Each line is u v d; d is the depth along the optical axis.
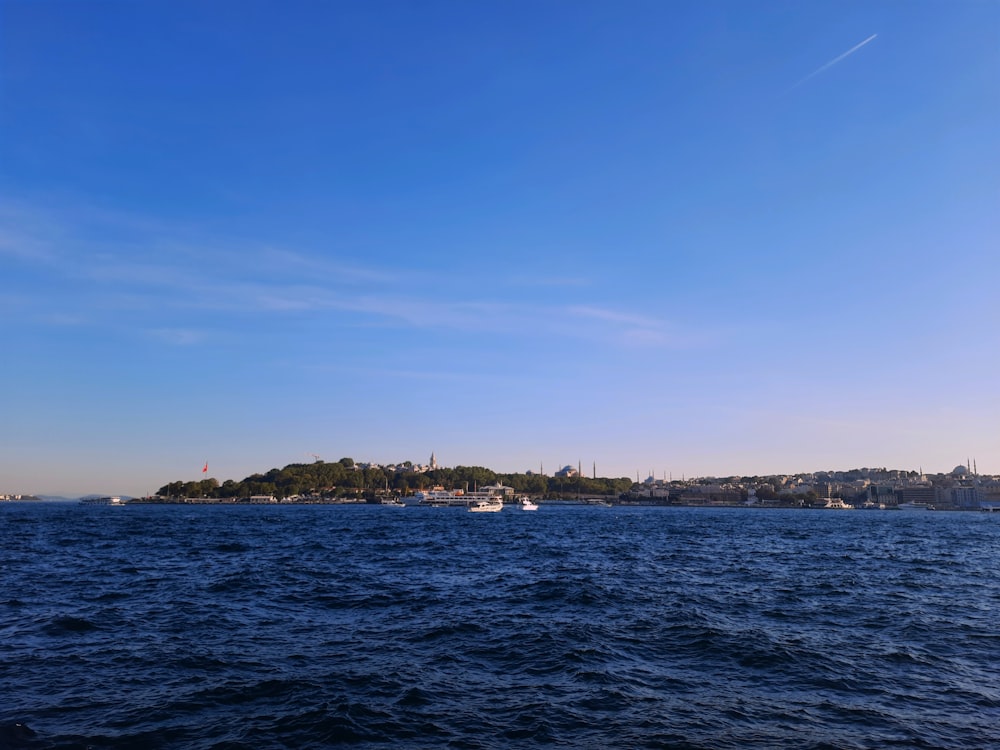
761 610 36.56
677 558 67.88
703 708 20.09
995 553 82.25
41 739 17.00
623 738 17.64
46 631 29.28
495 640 28.30
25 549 72.56
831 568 59.62
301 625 31.17
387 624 31.50
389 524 153.88
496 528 135.38
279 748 16.66
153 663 24.11
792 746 17.23
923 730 18.48
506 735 17.77
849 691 21.95
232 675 22.72
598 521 181.25
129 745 16.72
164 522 155.12
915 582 49.62
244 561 60.72
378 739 17.30
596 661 25.05
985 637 30.14
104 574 49.88
